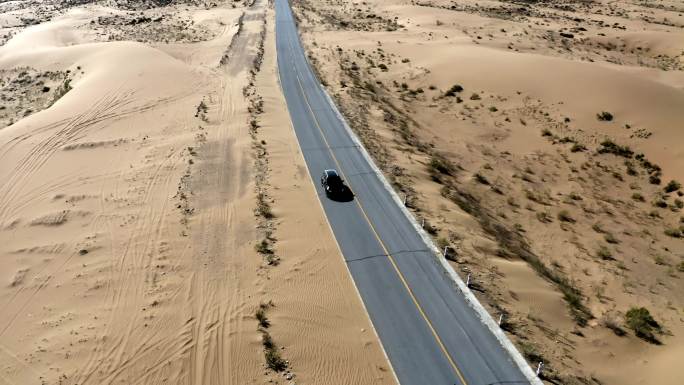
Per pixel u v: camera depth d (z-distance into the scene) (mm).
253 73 61250
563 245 31156
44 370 20234
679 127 43500
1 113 53938
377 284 24891
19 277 25812
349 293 24438
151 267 26328
